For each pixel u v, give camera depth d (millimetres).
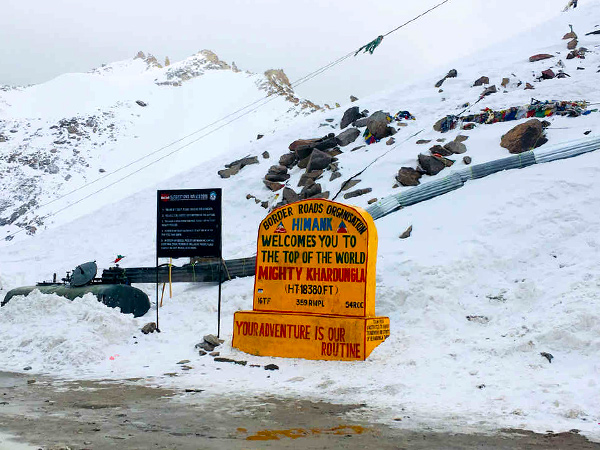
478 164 17141
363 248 10219
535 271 11398
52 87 140500
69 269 21188
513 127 19281
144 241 22422
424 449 5504
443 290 11383
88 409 6965
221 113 138375
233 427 6215
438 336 10102
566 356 8516
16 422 6320
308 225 10586
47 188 85875
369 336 9812
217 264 15328
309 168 21922
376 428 6227
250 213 21406
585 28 29422
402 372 8836
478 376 8258
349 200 18625
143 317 13578
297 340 10023
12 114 122875
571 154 15914
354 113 25953
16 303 12234
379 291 11953
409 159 19703
